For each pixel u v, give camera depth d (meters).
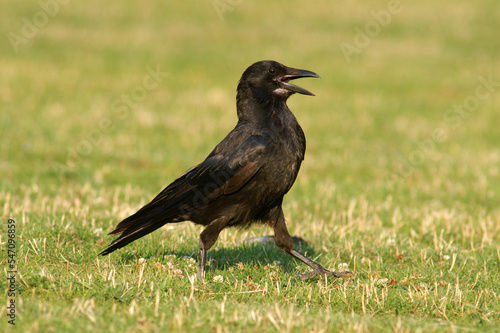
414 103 27.75
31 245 7.39
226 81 30.69
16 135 17.81
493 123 24.25
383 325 5.57
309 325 5.36
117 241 7.12
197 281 6.79
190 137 20.02
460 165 17.38
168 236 8.99
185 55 35.84
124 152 17.23
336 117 24.28
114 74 30.28
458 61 36.88
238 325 5.32
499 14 48.47
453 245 9.26
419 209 12.18
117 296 6.02
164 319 5.41
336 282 7.24
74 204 10.70
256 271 7.43
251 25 44.69
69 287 6.14
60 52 33.97
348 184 14.75
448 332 5.48
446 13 48.69
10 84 25.83
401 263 8.27
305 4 50.88
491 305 6.43
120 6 47.97
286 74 7.36
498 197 13.60
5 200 10.30
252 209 7.14
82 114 21.88
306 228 10.05
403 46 40.16
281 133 7.13
